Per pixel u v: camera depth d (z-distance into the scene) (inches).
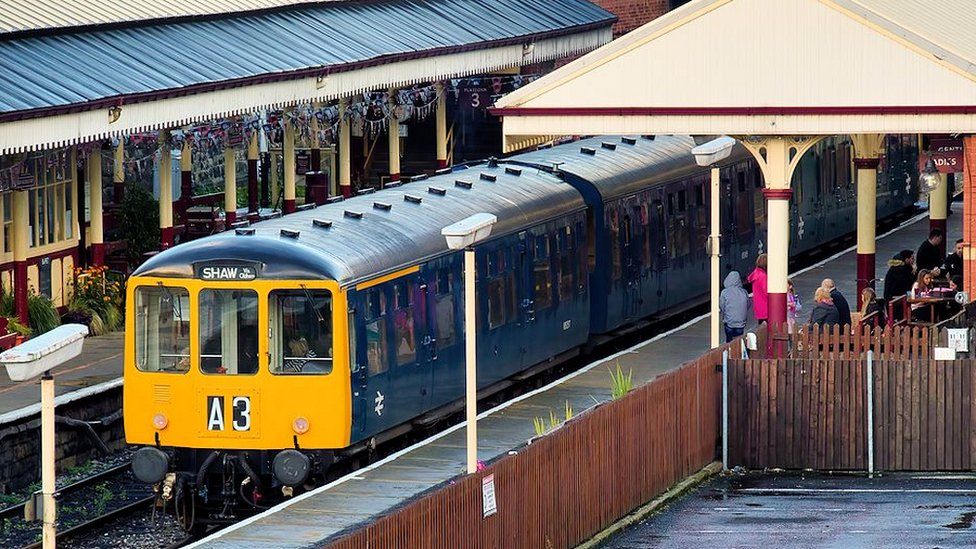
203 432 1999.3
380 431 2100.1
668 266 3041.3
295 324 1990.7
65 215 2994.6
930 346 2148.1
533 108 2363.4
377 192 2453.2
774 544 1742.1
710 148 2219.5
